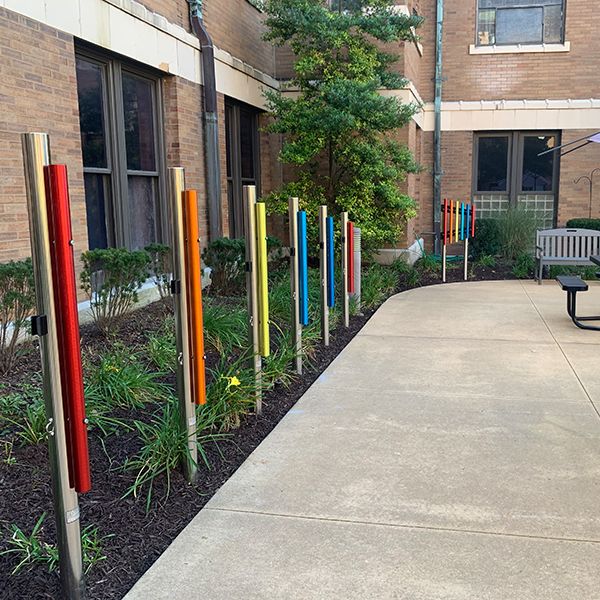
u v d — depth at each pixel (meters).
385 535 3.04
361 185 10.39
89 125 7.20
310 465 3.84
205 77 9.07
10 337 5.22
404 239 11.84
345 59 10.49
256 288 4.71
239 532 3.09
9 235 5.68
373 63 10.28
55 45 6.19
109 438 3.96
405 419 4.59
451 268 12.29
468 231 11.52
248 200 4.60
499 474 3.68
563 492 3.45
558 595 2.57
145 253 6.14
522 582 2.65
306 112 9.84
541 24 13.82
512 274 11.74
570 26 13.52
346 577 2.71
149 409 4.42
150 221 8.45
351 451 4.04
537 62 13.73
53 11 6.14
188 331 3.50
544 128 13.84
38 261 2.29
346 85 9.64
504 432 4.32
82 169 6.64
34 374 4.73
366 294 8.95
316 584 2.67
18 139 5.74
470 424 4.48
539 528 3.08
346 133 10.26
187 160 8.77
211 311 6.20
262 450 4.06
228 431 4.31
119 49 7.21
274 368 5.25
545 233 10.99
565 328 7.43
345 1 10.95
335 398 5.07
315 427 4.45
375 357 6.27
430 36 13.95
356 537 3.03
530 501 3.36
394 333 7.28
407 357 6.26
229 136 10.62
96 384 4.46
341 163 10.84
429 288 10.55
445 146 14.27
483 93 14.02
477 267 12.34
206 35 8.99
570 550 2.89
